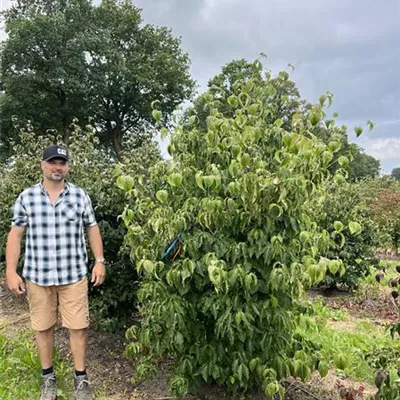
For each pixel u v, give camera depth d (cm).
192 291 305
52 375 347
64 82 2614
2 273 632
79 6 2780
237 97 306
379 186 1527
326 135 301
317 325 481
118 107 2978
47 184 336
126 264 435
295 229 292
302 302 325
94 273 355
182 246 304
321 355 335
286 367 302
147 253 314
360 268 741
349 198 718
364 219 756
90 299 446
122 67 2730
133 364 407
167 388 359
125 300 448
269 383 282
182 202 314
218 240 294
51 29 2586
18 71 2672
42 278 332
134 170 485
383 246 992
